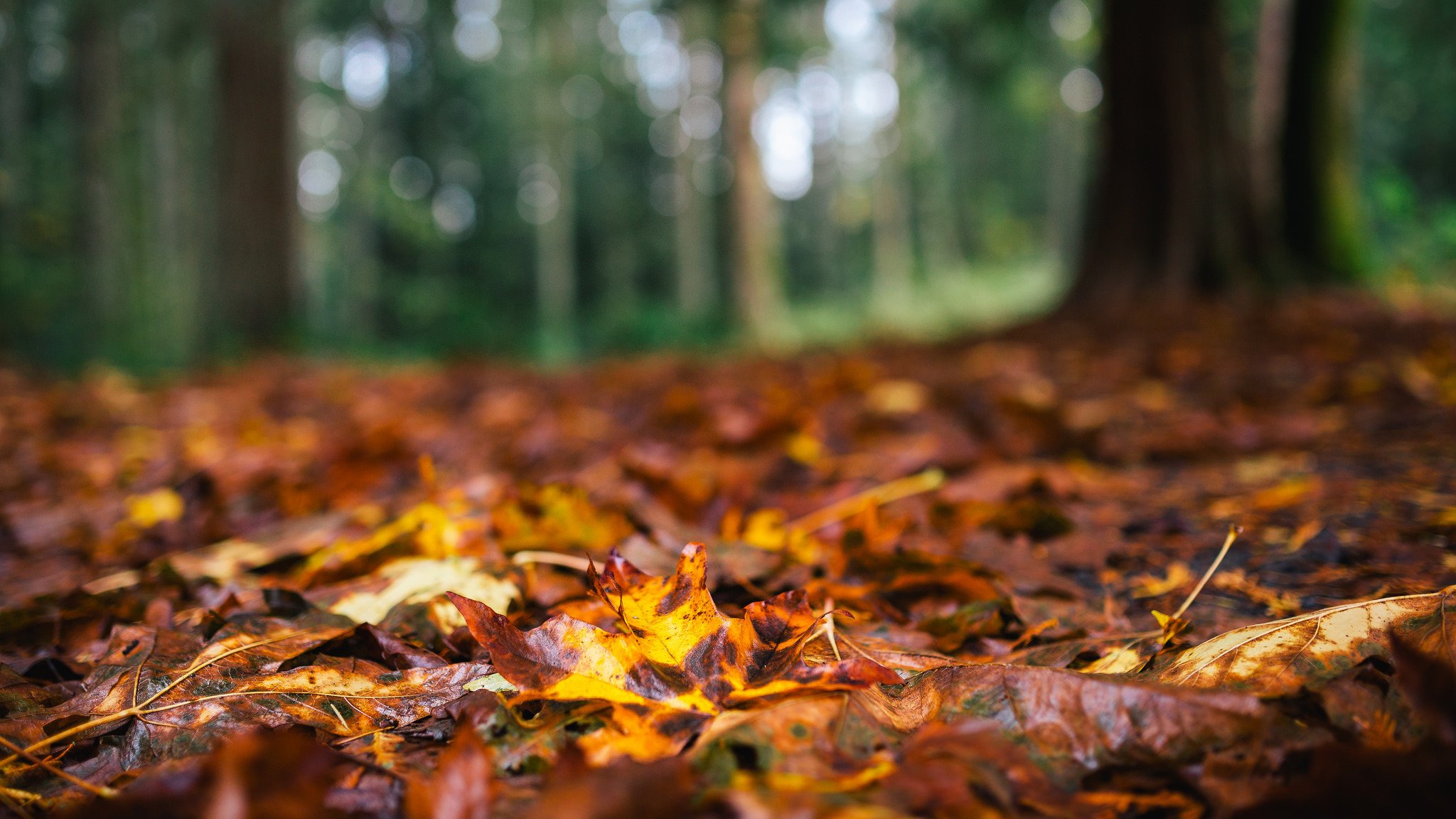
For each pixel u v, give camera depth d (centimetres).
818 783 72
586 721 90
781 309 2527
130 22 1798
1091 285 938
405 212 2522
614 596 97
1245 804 71
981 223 3706
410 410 524
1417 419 289
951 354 678
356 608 133
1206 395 382
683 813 68
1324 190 973
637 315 2283
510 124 3541
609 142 3994
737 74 1872
